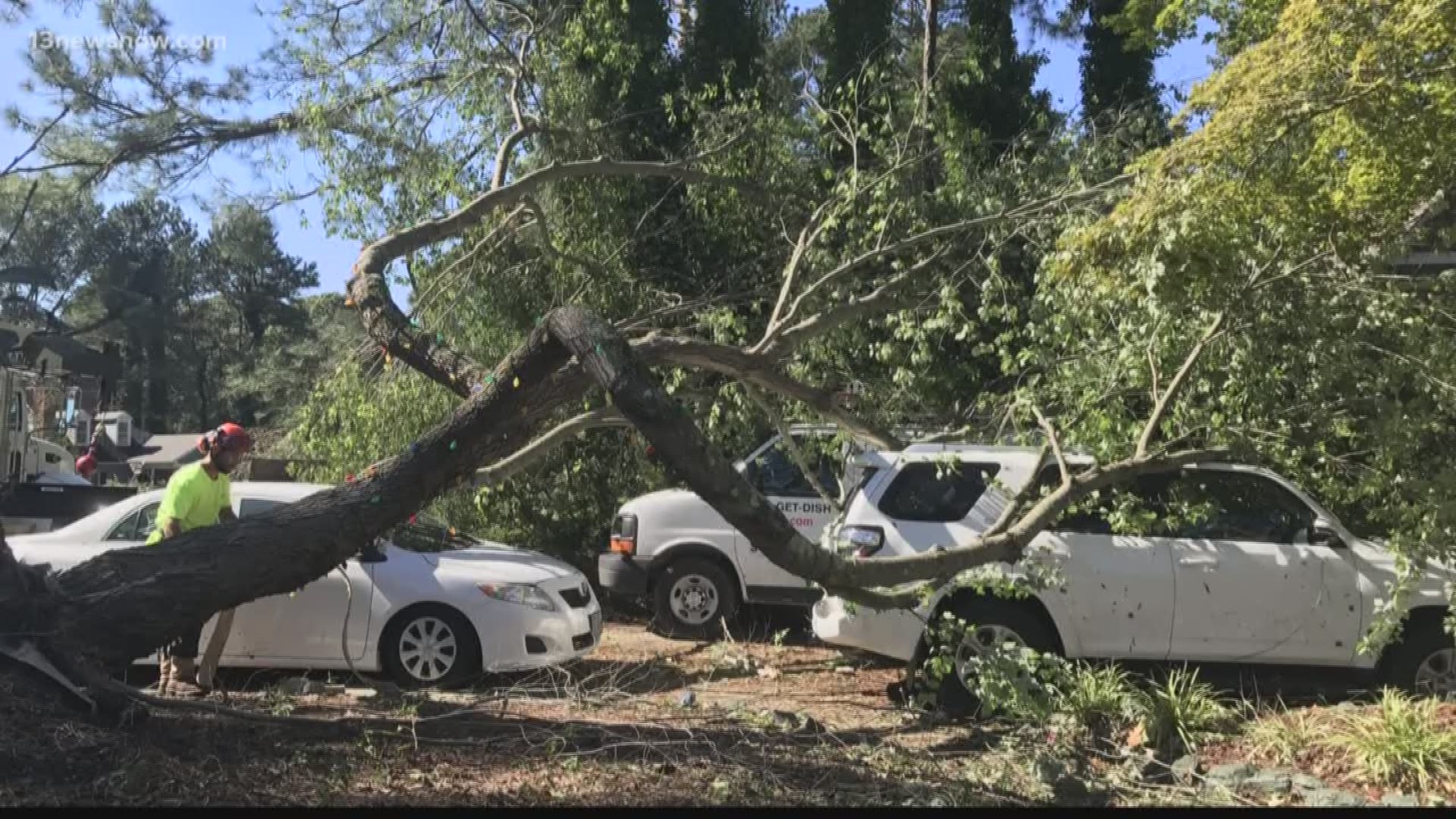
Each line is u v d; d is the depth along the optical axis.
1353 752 5.37
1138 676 7.05
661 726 5.71
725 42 12.34
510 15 11.17
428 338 6.54
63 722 4.52
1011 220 8.21
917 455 7.28
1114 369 6.58
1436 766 5.16
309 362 28.14
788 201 9.77
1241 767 5.31
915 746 5.82
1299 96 5.05
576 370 5.45
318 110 9.94
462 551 7.76
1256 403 6.26
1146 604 6.92
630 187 10.65
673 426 4.90
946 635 6.15
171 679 6.13
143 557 4.98
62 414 14.27
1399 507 6.01
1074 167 8.31
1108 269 5.58
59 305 43.06
